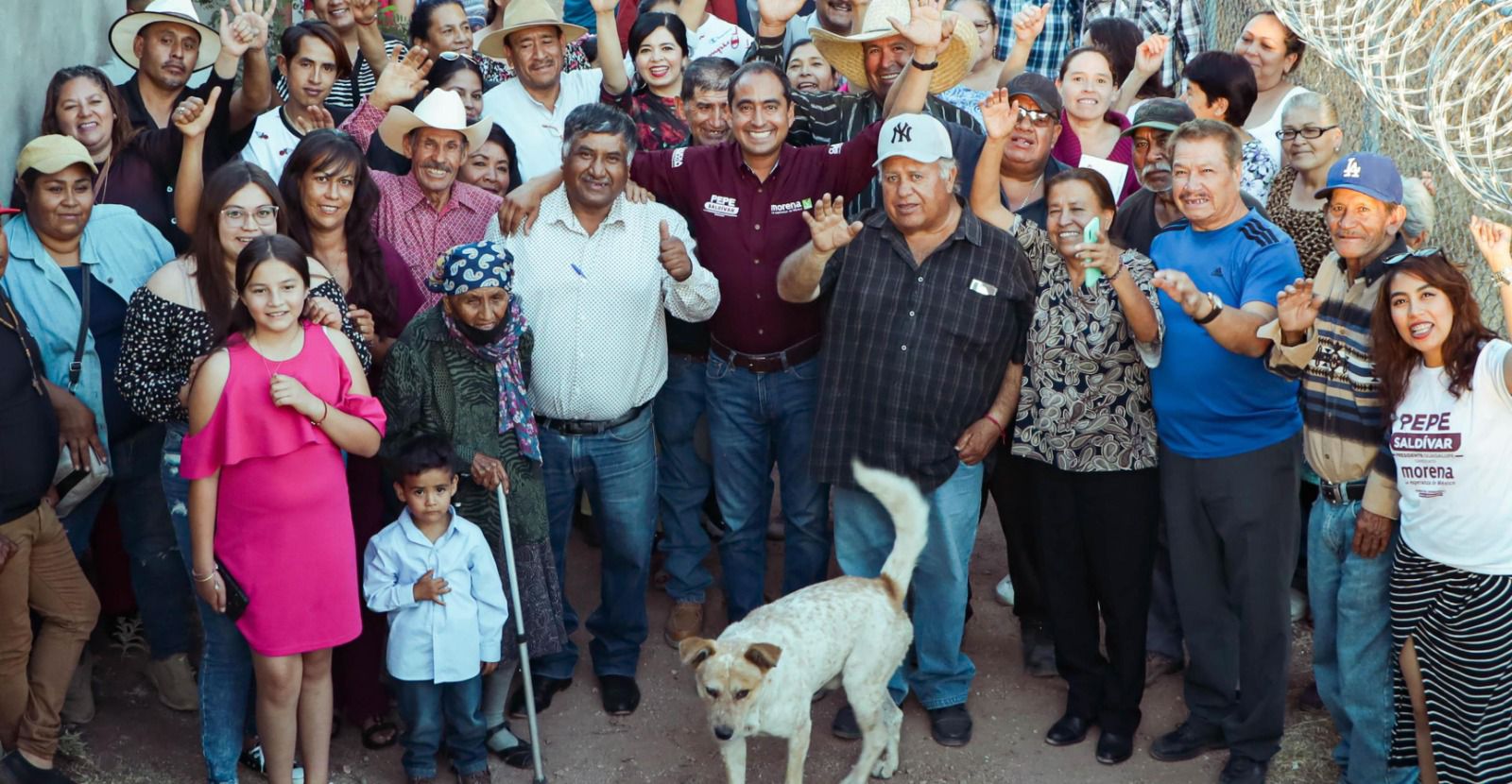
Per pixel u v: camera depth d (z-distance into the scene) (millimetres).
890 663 4691
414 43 7348
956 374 4801
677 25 6469
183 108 4910
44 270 4699
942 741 5082
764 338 5219
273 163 5730
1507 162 3945
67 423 4668
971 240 4773
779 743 5121
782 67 6609
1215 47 8711
